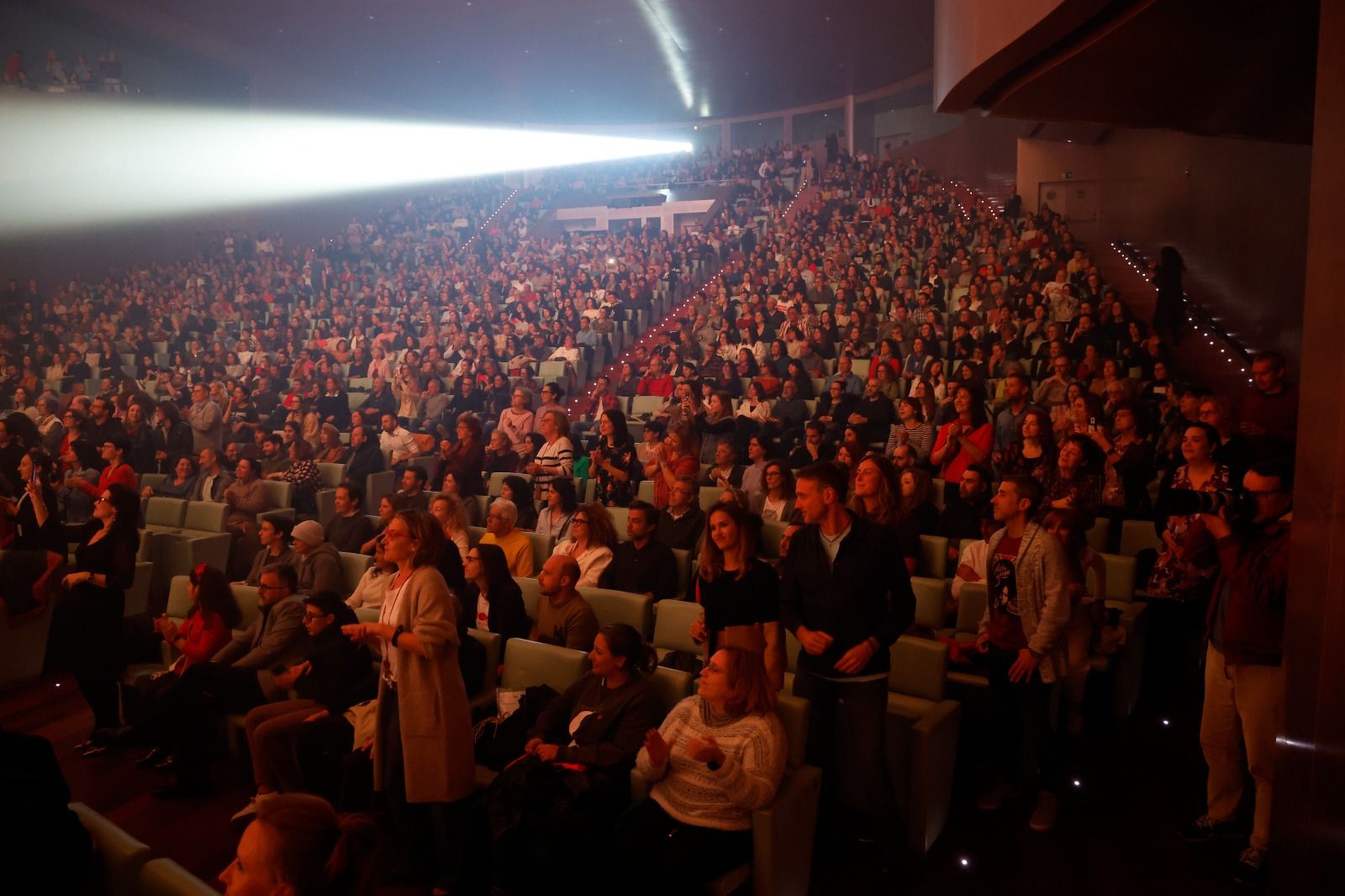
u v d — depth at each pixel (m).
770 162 25.89
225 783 4.12
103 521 4.58
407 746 3.21
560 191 26.48
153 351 14.82
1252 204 11.07
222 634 4.42
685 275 16.77
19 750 2.34
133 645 4.74
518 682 3.80
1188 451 4.35
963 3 6.34
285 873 1.68
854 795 3.34
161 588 6.50
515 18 19.31
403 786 3.36
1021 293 11.97
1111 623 4.41
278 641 4.26
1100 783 3.98
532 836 2.96
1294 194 10.05
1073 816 3.71
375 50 21.55
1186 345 10.79
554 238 22.70
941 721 3.49
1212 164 12.32
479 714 3.90
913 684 3.78
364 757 3.67
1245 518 3.04
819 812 3.40
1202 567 3.41
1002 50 5.52
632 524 4.95
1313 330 2.04
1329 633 1.74
